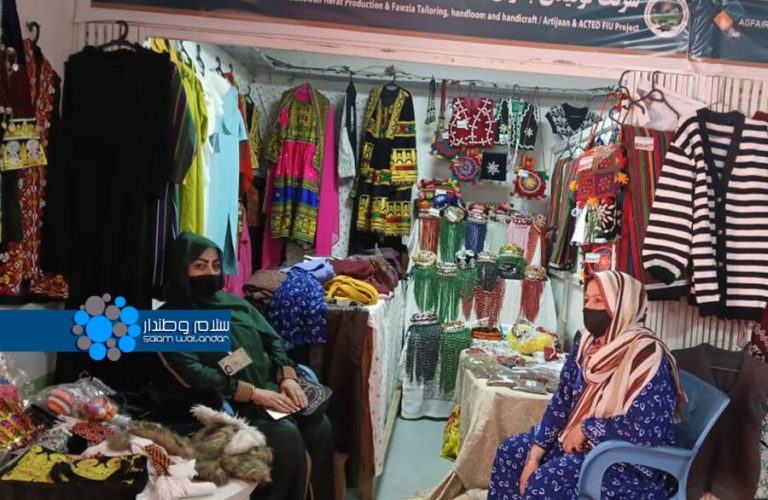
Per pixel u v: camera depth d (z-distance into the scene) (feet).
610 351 5.90
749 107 7.88
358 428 8.13
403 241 13.96
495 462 6.63
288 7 7.63
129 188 6.97
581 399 6.04
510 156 14.14
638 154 7.62
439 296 13.04
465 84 14.14
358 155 13.38
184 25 7.59
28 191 6.24
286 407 6.28
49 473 4.41
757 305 7.24
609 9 7.80
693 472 7.11
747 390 6.97
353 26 7.65
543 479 5.71
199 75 8.81
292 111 12.20
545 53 7.75
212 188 9.00
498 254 13.58
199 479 4.75
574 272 12.53
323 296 8.16
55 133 6.66
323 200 12.54
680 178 7.36
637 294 6.05
